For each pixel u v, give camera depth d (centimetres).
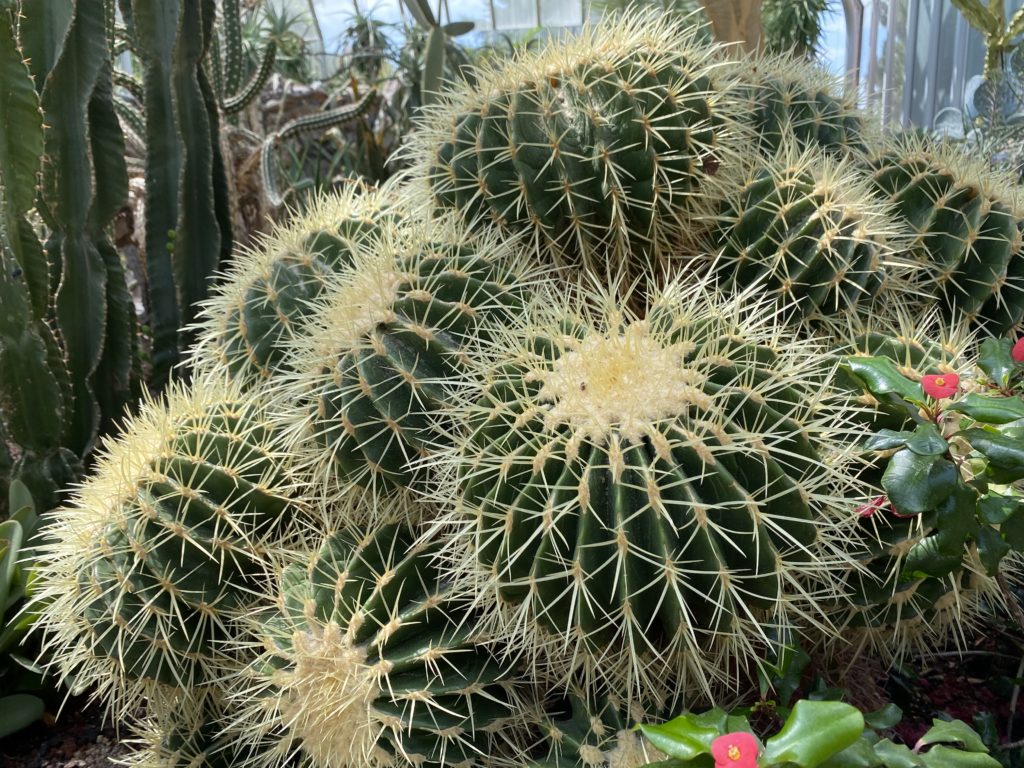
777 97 124
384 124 367
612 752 73
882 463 80
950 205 103
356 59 432
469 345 85
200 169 171
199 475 92
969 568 79
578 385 71
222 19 275
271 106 396
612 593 68
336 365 85
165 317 176
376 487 87
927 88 307
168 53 166
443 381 81
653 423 69
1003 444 67
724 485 67
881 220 95
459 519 78
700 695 80
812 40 415
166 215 174
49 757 113
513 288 92
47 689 121
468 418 77
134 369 177
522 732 81
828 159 98
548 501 67
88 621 91
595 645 71
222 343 113
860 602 79
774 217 94
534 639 72
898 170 109
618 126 94
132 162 267
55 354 150
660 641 74
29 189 137
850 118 128
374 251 96
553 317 82
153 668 91
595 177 95
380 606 80
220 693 96
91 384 159
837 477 73
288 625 84
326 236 110
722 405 70
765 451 69
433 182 107
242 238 275
